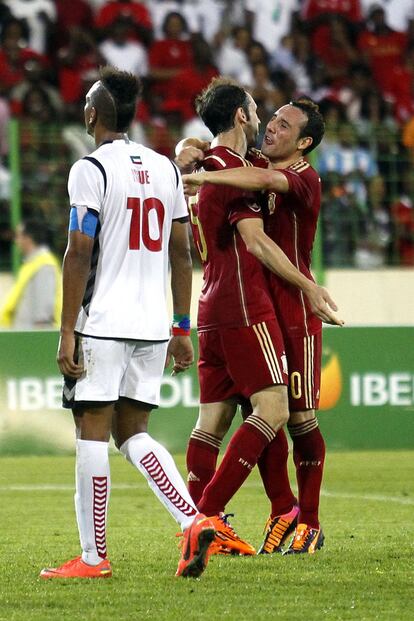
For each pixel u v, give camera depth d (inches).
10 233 1520.7
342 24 2082.9
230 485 655.8
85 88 1877.5
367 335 1391.5
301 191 650.8
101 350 564.4
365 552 692.1
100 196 563.5
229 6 2059.5
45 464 1267.2
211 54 1964.8
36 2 1959.9
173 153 1654.8
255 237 635.5
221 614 503.8
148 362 583.8
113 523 868.6
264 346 652.7
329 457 1333.7
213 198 658.8
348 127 1621.6
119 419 588.4
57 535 802.2
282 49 2037.4
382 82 2055.9
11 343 1330.0
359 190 1600.6
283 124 676.1
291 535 741.9
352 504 974.4
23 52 1898.4
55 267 1430.9
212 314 668.7
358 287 1576.0
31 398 1334.9
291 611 512.1
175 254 606.9
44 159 1526.8
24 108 1791.3
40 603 525.7
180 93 1909.4
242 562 647.8
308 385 683.4
